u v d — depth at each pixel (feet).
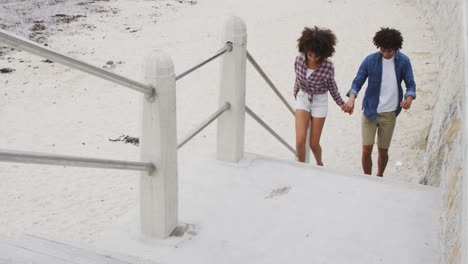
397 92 17.39
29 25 50.01
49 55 7.30
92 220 21.20
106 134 29.66
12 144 28.35
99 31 48.57
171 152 10.39
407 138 26.25
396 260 10.12
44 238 8.41
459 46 17.33
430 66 35.37
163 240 10.64
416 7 52.21
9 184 24.20
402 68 17.07
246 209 11.88
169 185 10.48
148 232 10.78
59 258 7.57
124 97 34.83
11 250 7.66
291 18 50.37
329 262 10.06
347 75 36.29
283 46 42.93
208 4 57.11
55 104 33.83
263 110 31.73
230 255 10.25
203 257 10.18
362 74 17.44
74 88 36.42
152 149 10.17
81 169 25.68
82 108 33.17
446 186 11.75
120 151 27.61
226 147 13.89
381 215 11.70
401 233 11.02
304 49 15.89
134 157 26.94
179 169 13.60
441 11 40.91
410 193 12.66
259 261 10.08
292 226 11.26
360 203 12.17
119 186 24.16
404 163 23.88
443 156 15.10
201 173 13.41
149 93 9.67
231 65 13.15
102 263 7.60
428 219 11.53
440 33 39.29
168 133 10.16
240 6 55.77
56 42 45.42
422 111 29.32
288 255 10.27
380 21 48.03
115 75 8.64
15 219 21.25
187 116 31.30
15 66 40.06
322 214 11.72
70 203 22.62
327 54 15.84
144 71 9.71
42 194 23.39
